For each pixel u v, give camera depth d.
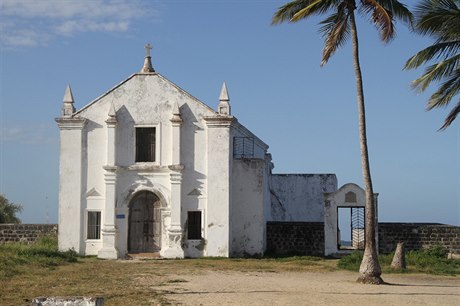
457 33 24.02
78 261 28.91
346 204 34.47
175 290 18.41
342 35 22.27
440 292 19.02
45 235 37.00
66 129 32.97
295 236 35.62
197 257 32.16
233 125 33.44
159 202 32.75
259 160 34.25
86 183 32.78
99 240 32.44
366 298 17.42
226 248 32.19
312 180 43.94
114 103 33.00
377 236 34.59
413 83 24.64
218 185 32.44
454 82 25.12
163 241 32.28
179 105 32.84
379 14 20.84
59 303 10.82
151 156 32.84
